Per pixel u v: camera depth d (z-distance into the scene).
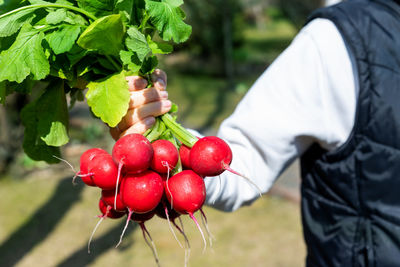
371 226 1.15
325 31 1.16
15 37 0.98
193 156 0.92
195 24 10.55
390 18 1.12
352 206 1.16
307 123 1.17
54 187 4.46
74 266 3.14
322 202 1.22
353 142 1.13
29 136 1.16
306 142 1.22
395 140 1.09
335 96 1.14
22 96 4.88
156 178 0.89
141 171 0.88
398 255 1.11
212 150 0.91
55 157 1.15
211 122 6.31
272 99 1.21
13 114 4.85
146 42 0.92
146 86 1.00
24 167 4.86
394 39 1.10
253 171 1.24
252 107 1.24
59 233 3.60
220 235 3.48
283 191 4.05
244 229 3.56
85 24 0.96
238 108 1.29
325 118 1.16
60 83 1.04
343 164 1.16
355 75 1.13
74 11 0.96
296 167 4.60
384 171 1.10
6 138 4.76
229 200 1.23
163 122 0.99
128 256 3.24
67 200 4.18
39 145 1.16
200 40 10.72
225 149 0.93
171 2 1.00
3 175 4.73
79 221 3.78
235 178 1.22
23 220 3.81
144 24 0.98
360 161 1.13
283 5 9.09
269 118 1.19
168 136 1.00
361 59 1.09
